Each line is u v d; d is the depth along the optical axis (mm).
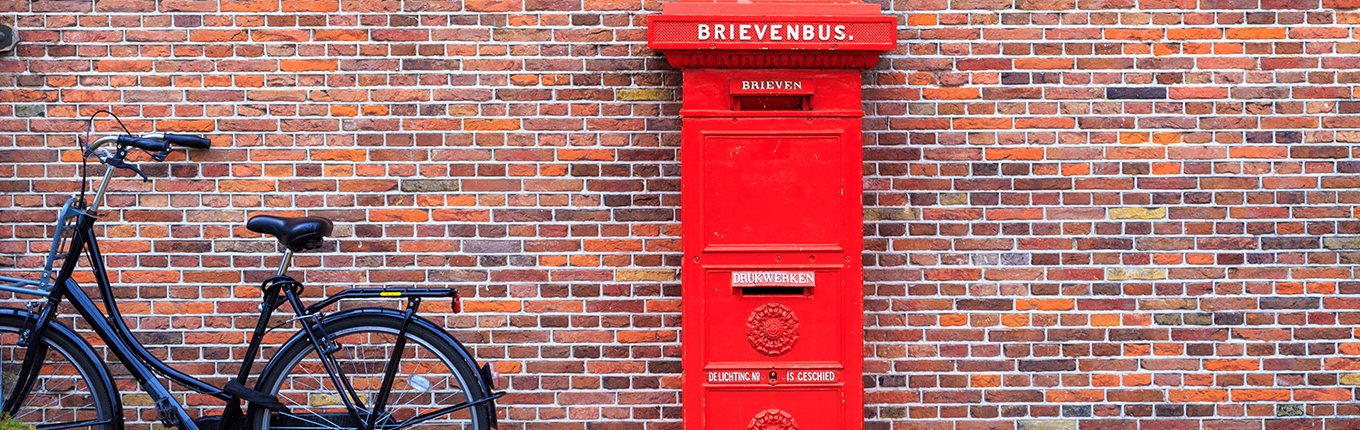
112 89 4363
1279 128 4418
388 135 4395
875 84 4418
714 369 3941
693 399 3951
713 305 3936
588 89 4395
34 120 4355
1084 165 4422
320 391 4465
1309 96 4406
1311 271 4434
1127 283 4441
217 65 4371
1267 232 4426
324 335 3988
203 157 4387
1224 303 4441
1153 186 4418
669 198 4422
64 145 4367
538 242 4426
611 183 4414
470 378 4023
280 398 4441
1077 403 4480
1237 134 4422
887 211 4434
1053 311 4453
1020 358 4469
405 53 4383
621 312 4457
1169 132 4422
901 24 4406
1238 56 4406
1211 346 4457
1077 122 4422
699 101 3930
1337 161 4418
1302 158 4422
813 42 3812
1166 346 4457
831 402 3961
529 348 4465
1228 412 4473
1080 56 4410
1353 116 4406
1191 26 4402
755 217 3904
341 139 4391
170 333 4422
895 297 4461
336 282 4422
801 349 3949
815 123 3887
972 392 4480
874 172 4430
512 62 4395
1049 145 4422
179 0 4355
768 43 3814
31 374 3996
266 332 4426
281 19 4363
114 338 4055
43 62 4348
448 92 4395
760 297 3930
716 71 3930
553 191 4414
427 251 4422
